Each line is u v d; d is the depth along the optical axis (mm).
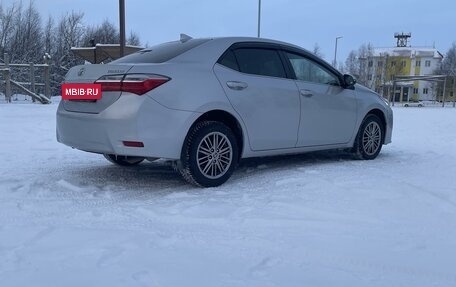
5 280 2408
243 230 3203
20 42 32969
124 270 2533
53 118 11891
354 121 5727
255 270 2562
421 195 4035
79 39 40656
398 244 2971
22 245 2889
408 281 2475
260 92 4637
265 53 4910
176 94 4031
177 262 2652
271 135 4777
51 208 3699
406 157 6312
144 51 4758
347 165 5492
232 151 4473
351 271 2576
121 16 12766
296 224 3318
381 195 4039
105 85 4035
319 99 5242
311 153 6480
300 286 2383
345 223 3348
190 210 3607
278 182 4539
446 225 3328
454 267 2648
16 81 20594
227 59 4555
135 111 3863
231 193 4152
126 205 3787
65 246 2869
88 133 4145
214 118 4461
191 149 4168
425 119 16312
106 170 5223
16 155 6188
